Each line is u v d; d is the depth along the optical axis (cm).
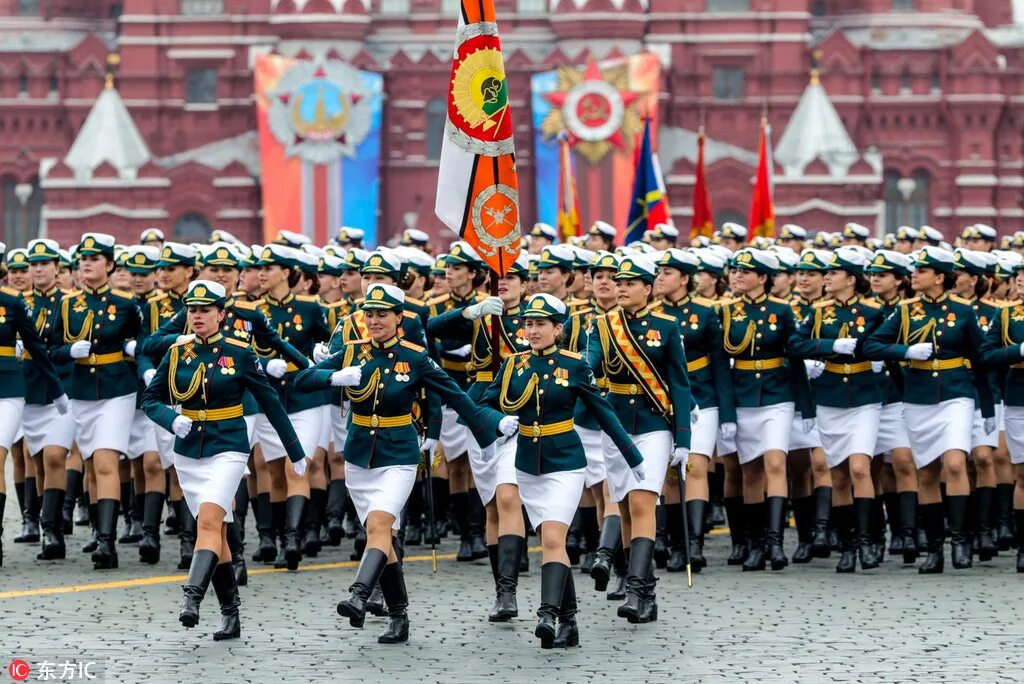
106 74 16425
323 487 3491
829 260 3372
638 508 2612
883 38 16550
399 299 2444
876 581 3134
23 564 3294
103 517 3234
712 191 15350
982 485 3447
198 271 3416
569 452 2458
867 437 3297
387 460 2447
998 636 2566
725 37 16188
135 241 15525
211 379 2494
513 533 2611
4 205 16475
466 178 2850
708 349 3197
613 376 2630
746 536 3381
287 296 3403
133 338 3297
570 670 2322
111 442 3256
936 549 3259
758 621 2698
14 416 3194
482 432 2438
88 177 15525
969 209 16162
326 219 15238
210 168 15575
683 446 2589
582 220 15100
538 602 2888
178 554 3450
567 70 15175
